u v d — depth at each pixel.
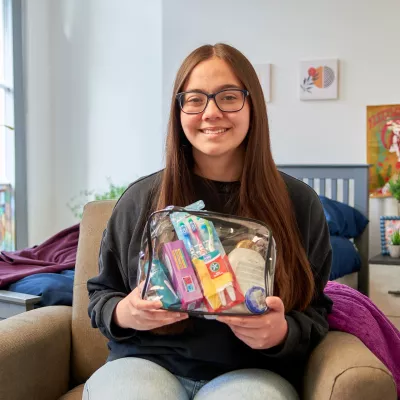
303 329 1.02
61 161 4.23
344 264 2.79
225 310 0.91
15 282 1.95
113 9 4.02
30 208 4.03
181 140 1.14
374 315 1.33
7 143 3.85
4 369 1.15
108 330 1.08
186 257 0.94
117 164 4.06
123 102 4.02
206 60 1.08
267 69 3.52
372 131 3.36
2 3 3.78
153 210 1.13
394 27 3.29
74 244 2.53
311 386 0.98
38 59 4.09
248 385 0.95
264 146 1.11
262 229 0.97
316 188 3.51
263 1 3.53
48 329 1.32
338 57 3.40
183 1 3.69
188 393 1.05
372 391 0.87
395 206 3.36
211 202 1.12
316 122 3.47
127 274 1.15
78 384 1.41
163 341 1.06
